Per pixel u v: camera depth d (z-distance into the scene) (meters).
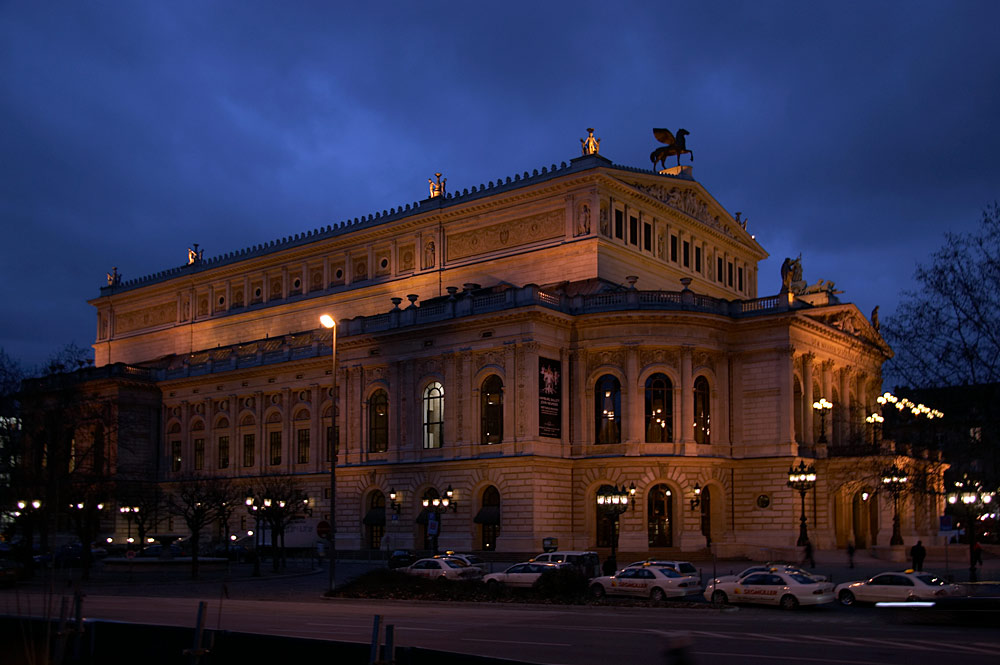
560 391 92.62
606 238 100.56
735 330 93.81
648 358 90.75
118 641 23.28
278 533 89.38
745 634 37.12
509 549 88.25
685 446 89.31
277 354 117.44
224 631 21.94
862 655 30.34
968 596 39.44
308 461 112.31
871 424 89.25
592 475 90.88
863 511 100.06
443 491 94.25
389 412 100.31
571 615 46.88
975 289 59.00
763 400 91.62
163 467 128.50
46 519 86.00
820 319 100.12
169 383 128.25
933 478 65.94
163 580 75.44
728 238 120.25
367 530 101.50
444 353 96.12
